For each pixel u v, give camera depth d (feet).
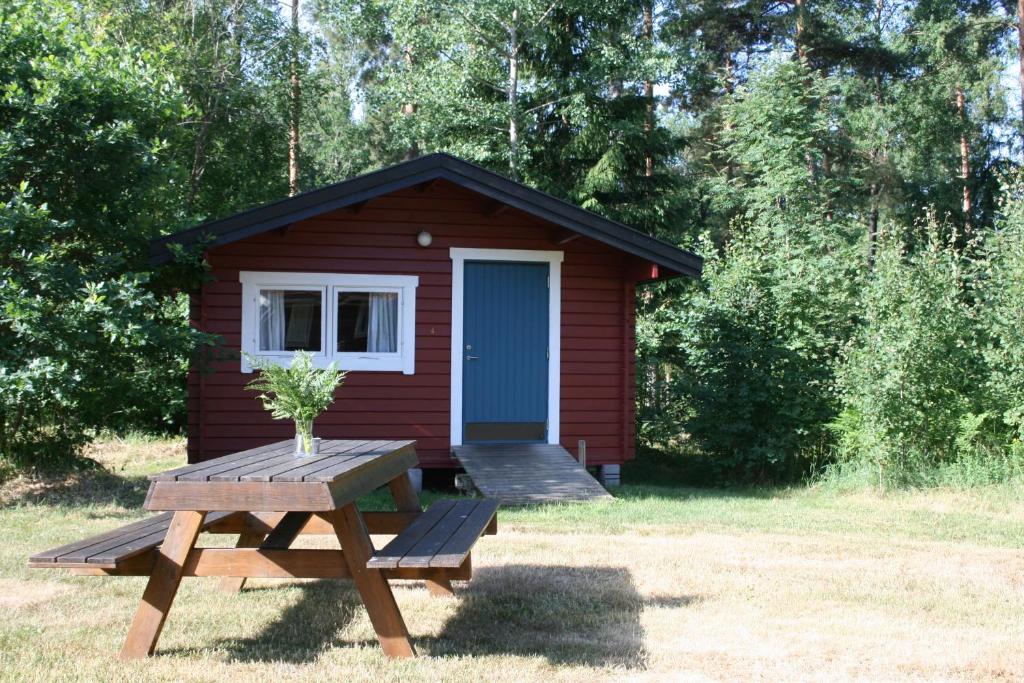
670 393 45.52
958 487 34.01
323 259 35.40
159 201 35.91
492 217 36.70
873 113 78.43
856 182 68.13
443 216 36.32
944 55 79.46
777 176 58.65
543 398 37.22
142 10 63.21
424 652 15.23
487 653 15.23
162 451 46.93
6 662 14.28
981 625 17.38
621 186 63.16
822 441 38.70
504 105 61.05
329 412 35.35
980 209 80.59
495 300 36.86
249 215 32.09
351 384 35.58
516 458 34.76
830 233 56.13
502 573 20.59
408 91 65.05
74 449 33.76
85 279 28.73
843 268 43.78
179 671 14.07
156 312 32.22
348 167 104.17
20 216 27.12
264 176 72.02
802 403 38.45
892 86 81.56
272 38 70.38
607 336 37.91
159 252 31.40
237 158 69.36
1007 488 33.35
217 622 16.67
